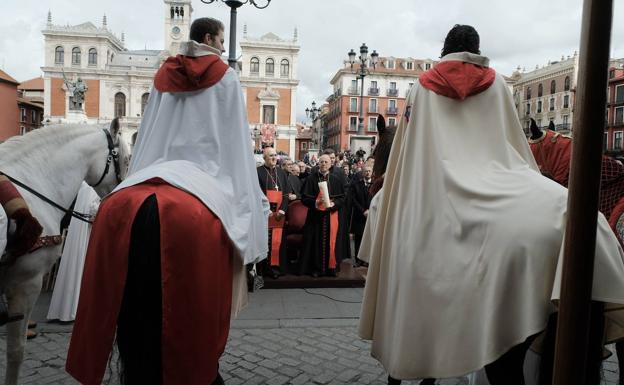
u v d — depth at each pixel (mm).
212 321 2029
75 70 59844
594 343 1795
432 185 2100
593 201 1214
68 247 4543
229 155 2410
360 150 15312
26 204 2527
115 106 61094
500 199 1899
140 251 1985
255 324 4574
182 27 63156
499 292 1774
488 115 2162
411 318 1998
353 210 7859
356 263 7797
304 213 6965
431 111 2199
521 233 1789
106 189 3357
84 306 1995
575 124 1230
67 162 3027
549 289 1737
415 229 2074
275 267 6387
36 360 3648
